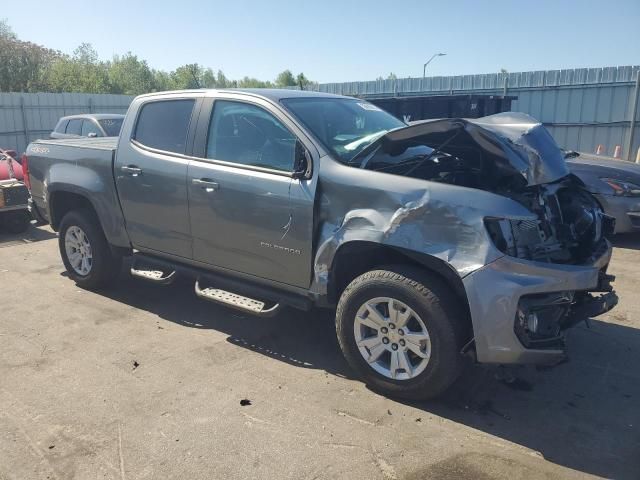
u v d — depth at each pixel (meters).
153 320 5.11
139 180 4.93
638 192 7.44
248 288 4.38
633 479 2.92
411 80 21.59
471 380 3.94
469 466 3.02
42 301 5.63
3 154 9.55
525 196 3.66
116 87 50.31
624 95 17.53
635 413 3.54
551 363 3.32
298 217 3.93
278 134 4.16
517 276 3.21
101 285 5.86
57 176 5.66
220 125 4.51
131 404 3.65
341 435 3.30
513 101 19.66
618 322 4.96
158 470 3.00
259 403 3.65
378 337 3.68
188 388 3.85
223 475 2.95
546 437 3.29
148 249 5.12
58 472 2.99
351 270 4.01
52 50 46.62
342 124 4.37
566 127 18.86
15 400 3.71
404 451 3.15
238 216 4.26
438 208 3.38
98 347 4.53
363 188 3.64
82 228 5.66
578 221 3.95
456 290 3.40
